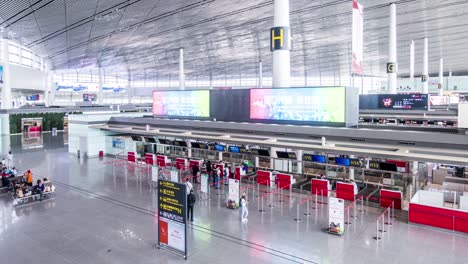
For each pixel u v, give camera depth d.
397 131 14.05
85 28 30.08
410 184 16.61
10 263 9.96
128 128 25.16
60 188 18.34
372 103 29.17
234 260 10.02
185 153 24.70
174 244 10.61
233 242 11.28
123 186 18.67
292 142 16.42
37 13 24.45
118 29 31.16
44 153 29.84
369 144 14.53
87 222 13.24
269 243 11.22
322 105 16.48
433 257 10.20
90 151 27.94
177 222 10.45
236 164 21.39
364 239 11.56
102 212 14.42
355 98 16.92
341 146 14.98
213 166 19.69
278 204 15.53
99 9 23.91
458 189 17.92
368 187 17.89
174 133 20.61
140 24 29.64
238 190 14.78
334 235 11.90
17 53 46.62
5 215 14.07
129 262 9.97
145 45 40.56
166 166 23.25
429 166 21.23
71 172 22.25
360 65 18.66
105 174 21.66
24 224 13.06
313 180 17.28
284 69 18.00
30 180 17.55
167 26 31.14
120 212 14.41
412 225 12.92
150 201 15.95
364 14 30.09
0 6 22.62
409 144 13.59
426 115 26.75
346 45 44.50
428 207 12.65
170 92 23.62
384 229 12.51
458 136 12.53
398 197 14.87
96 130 28.33
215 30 33.97
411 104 27.31
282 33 17.84
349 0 24.88
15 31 31.44
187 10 25.67
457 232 12.12
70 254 10.52
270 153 20.59
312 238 11.62
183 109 22.92
